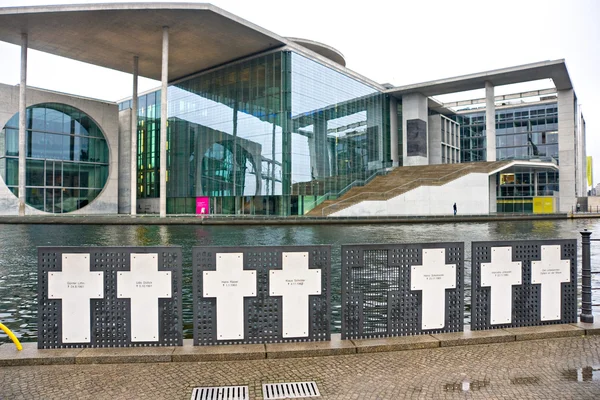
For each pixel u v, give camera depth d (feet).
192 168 174.40
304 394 14.26
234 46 146.82
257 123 152.87
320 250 18.80
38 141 153.79
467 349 18.54
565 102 182.50
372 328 19.35
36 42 140.87
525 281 20.88
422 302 19.75
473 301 20.31
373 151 188.34
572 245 21.49
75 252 17.93
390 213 140.67
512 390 14.52
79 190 165.27
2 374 15.97
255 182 152.66
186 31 133.90
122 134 187.01
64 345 17.95
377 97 193.77
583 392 14.35
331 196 161.07
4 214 143.95
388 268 19.43
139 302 18.12
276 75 148.36
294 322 18.69
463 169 159.94
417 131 197.47
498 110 245.65
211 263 18.26
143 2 117.70
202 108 171.42
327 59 162.20
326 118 161.48
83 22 126.21
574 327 20.65
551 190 197.77
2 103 144.46
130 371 16.21
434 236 77.92
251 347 17.97
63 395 14.23
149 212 192.24
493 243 20.47
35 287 37.42
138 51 150.10
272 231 93.15
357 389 14.64
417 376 15.70
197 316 18.22
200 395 14.20
